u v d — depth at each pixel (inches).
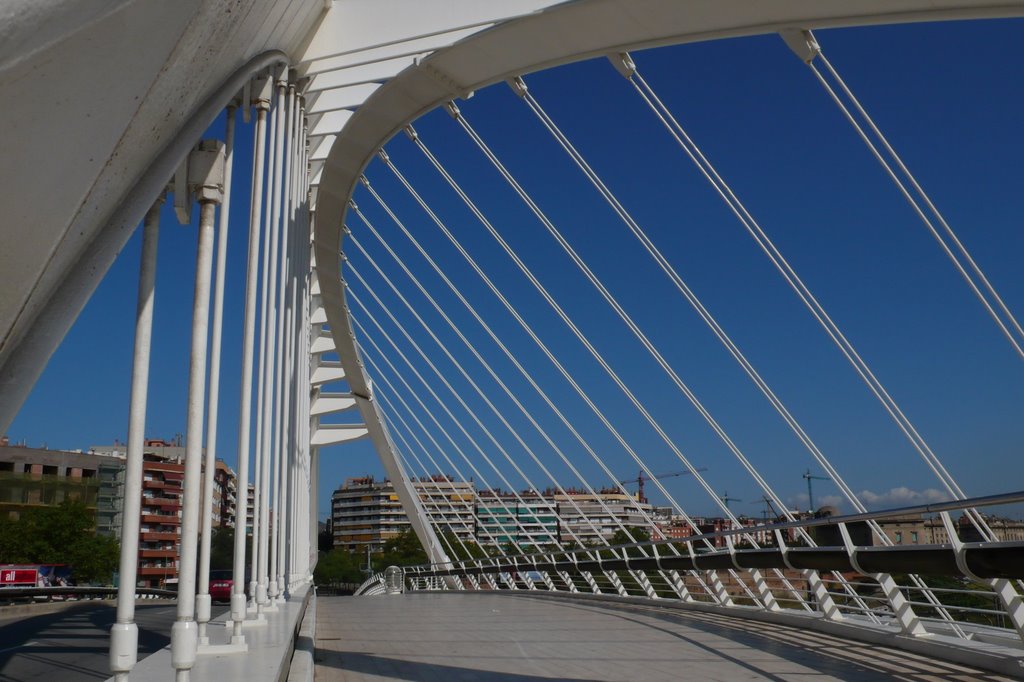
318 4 380.2
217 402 220.2
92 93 87.4
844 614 535.8
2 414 90.4
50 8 71.4
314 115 608.1
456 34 438.6
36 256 91.1
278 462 405.1
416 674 320.8
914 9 354.6
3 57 71.5
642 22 417.1
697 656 380.2
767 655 382.9
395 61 481.4
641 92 530.3
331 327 1067.9
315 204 781.3
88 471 2864.2
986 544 295.6
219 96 162.1
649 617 645.9
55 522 2373.3
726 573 770.8
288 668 268.5
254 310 288.2
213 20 110.7
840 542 434.9
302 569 658.8
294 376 517.3
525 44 447.8
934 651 367.6
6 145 79.6
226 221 220.5
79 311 104.3
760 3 382.3
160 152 125.7
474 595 1187.3
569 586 1035.3
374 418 1360.7
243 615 240.4
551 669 336.5
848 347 493.0
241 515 264.7
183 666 156.9
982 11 342.6
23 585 1700.3
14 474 2669.8
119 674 120.2
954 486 425.4
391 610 764.6
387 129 606.9
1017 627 313.9
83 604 1112.2
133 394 128.2
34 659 427.5
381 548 5935.0
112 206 111.5
